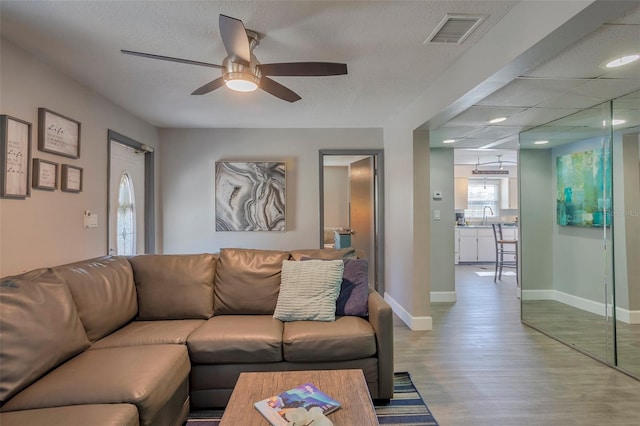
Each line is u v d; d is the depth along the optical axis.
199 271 2.63
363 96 3.29
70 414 1.30
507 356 2.87
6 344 1.44
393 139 4.22
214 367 2.07
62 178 2.62
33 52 2.32
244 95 3.25
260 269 2.65
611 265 2.99
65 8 1.84
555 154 4.26
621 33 1.78
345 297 2.50
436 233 4.65
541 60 1.90
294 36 2.15
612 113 2.97
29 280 1.74
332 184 7.88
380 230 4.61
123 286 2.40
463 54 2.41
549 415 2.04
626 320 2.93
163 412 1.67
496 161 7.29
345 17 1.93
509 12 1.90
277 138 4.62
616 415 2.03
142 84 2.94
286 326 2.29
